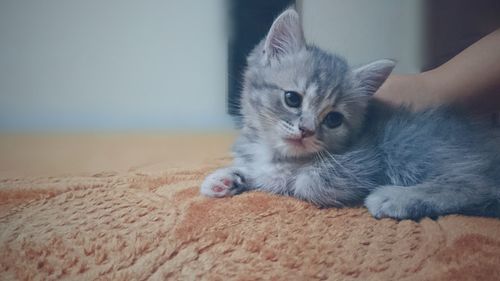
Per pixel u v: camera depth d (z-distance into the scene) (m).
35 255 0.20
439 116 0.23
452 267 0.18
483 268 0.18
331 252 0.19
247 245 0.19
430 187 0.22
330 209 0.22
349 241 0.19
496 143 0.22
